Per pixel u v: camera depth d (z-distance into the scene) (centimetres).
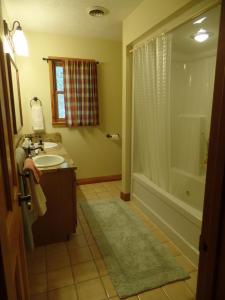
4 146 78
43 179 197
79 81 332
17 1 217
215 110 68
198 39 245
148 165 273
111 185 373
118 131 383
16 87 248
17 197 107
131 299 152
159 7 192
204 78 284
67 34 318
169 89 222
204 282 75
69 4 225
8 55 180
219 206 65
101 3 223
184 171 289
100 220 255
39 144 285
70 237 223
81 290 159
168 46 208
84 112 344
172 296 154
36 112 320
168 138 235
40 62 318
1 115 77
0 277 59
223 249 65
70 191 208
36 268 181
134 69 265
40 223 205
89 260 190
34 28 294
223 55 64
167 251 201
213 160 69
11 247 79
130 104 284
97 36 328
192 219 183
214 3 146
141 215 268
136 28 236
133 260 189
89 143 369
